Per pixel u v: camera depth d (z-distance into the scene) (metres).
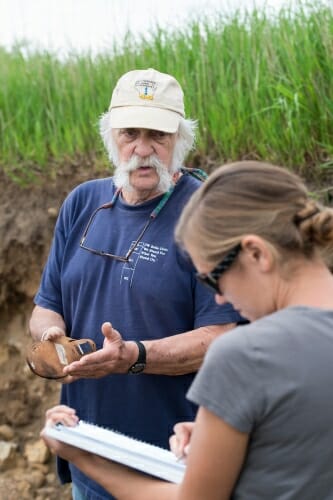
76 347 2.50
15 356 4.55
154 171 2.54
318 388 1.38
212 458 1.42
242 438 1.40
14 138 4.59
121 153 2.59
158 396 2.56
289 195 1.47
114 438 1.75
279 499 1.41
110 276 2.58
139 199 2.61
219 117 3.97
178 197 2.60
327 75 3.78
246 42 4.07
